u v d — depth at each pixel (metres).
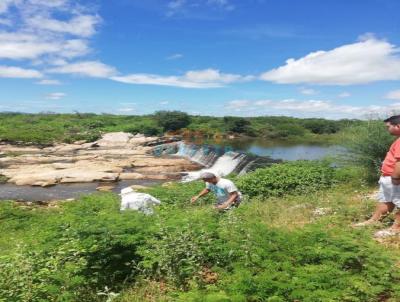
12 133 57.69
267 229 6.55
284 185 14.33
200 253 5.75
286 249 5.83
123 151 45.50
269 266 5.21
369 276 5.05
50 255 6.18
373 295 4.76
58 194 24.23
